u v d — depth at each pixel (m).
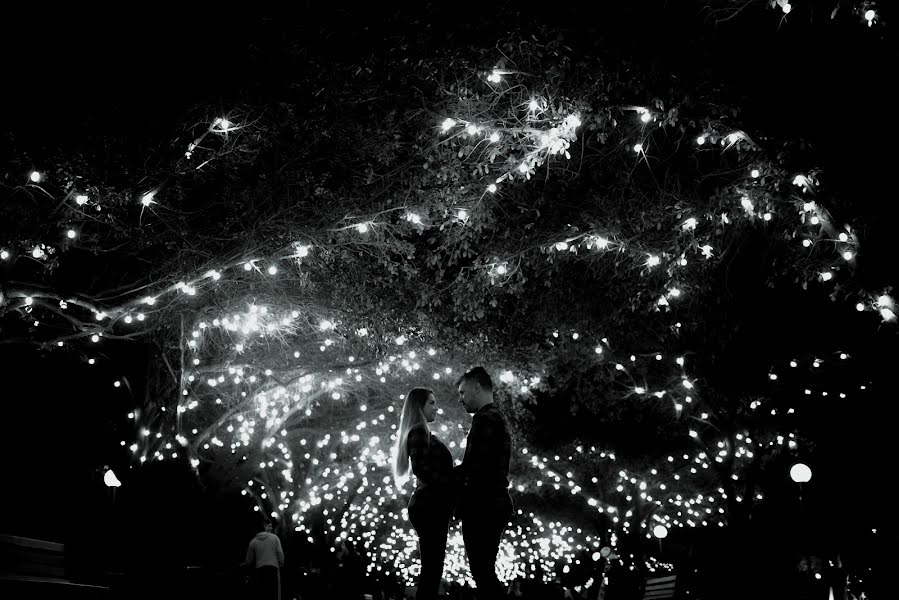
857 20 10.69
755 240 15.92
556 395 27.88
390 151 11.77
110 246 13.01
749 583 15.10
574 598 31.11
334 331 17.09
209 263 12.01
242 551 19.72
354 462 27.41
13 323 14.66
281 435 23.58
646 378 22.14
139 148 10.20
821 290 17.47
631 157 13.95
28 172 9.95
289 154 11.54
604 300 17.72
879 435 17.95
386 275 15.51
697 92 10.88
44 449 18.20
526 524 38.84
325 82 10.41
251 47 10.20
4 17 9.56
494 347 17.88
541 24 10.41
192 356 17.23
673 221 13.48
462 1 10.52
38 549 7.87
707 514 31.88
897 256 11.27
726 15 10.77
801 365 19.19
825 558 15.20
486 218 13.23
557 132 10.92
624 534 26.58
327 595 21.81
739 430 20.94
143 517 6.68
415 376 20.59
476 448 6.36
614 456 26.84
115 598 6.56
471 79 10.91
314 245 12.46
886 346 16.67
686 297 17.53
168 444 17.23
